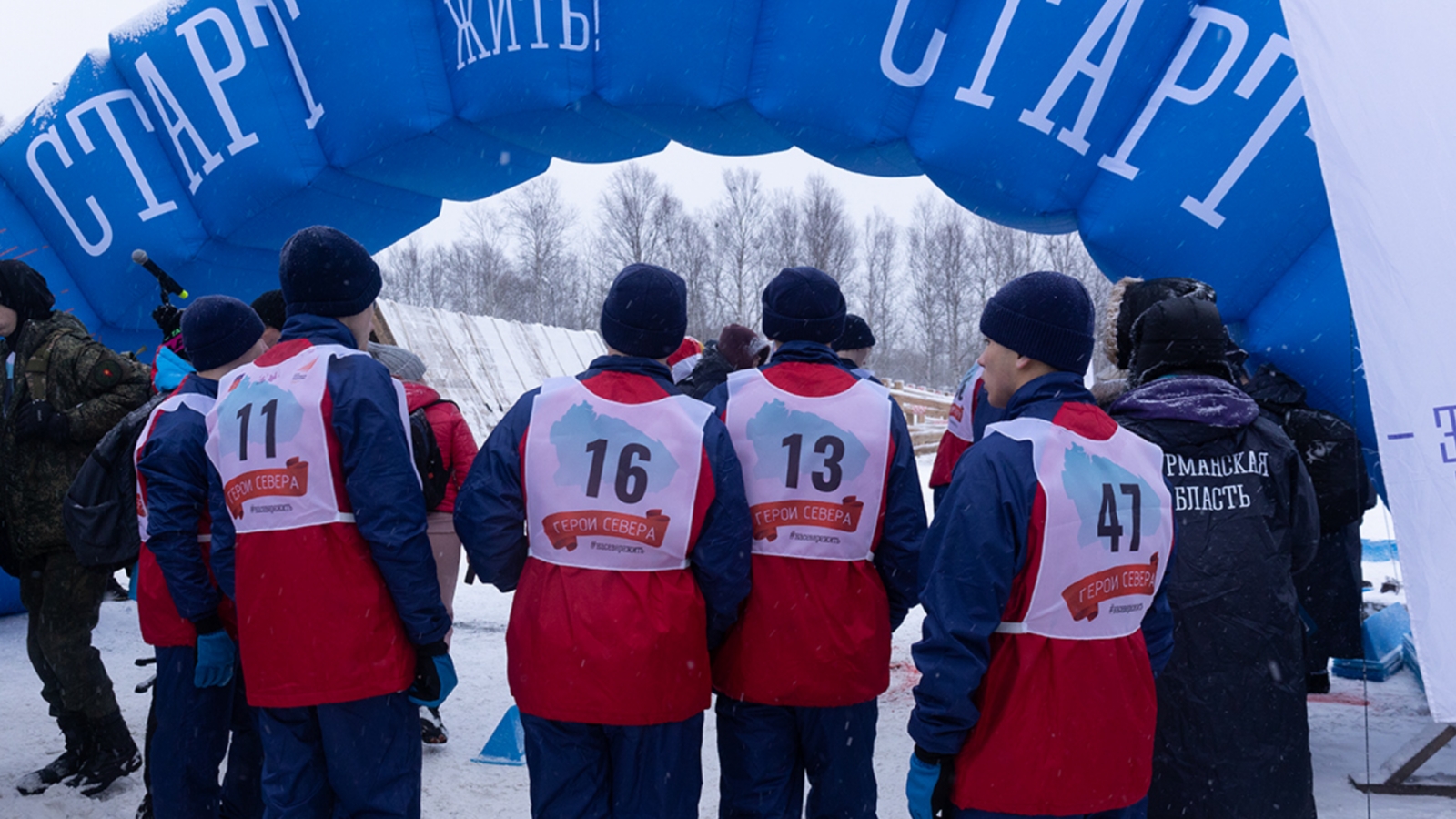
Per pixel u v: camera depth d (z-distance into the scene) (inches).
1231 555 106.2
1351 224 105.7
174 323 175.8
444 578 142.3
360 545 100.9
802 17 185.3
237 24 198.7
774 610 104.5
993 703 78.9
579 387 101.1
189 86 201.3
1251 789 104.0
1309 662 181.8
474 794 149.1
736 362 195.3
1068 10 173.3
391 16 192.7
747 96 192.5
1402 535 101.2
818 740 106.7
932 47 183.2
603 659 94.7
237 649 115.4
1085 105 175.5
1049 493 77.8
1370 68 107.0
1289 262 167.6
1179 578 106.7
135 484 129.6
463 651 228.5
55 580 146.1
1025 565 78.4
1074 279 86.0
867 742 108.2
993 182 183.0
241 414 102.2
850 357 173.9
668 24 187.3
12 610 261.1
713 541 99.0
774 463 105.9
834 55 184.2
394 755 103.2
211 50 199.6
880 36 182.5
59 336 154.2
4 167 215.6
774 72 188.5
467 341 676.1
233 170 200.8
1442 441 100.6
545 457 98.8
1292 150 162.9
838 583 105.0
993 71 177.8
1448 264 102.0
